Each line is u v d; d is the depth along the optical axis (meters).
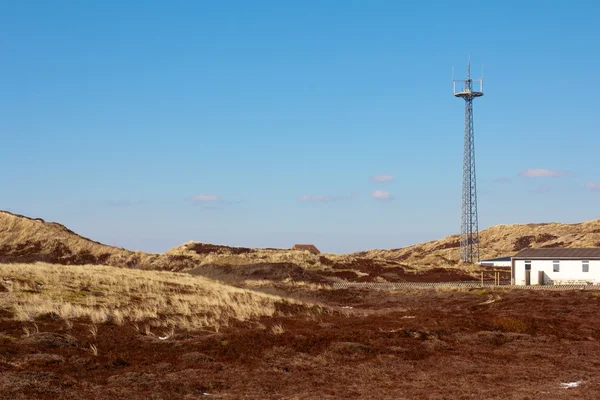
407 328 32.53
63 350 24.62
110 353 24.95
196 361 24.61
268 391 20.72
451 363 26.30
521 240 195.75
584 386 21.92
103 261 97.00
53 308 31.38
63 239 101.25
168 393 19.84
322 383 22.09
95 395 19.05
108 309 33.41
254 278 80.62
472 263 113.62
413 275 95.25
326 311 44.44
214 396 19.86
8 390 18.50
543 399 19.69
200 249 110.94
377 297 64.62
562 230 199.38
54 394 18.88
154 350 26.11
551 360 27.30
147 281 46.03
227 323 33.44
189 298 40.25
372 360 26.31
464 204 115.19
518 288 66.12
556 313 45.06
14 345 24.42
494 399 19.72
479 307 50.91
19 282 36.75
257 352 26.58
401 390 21.17
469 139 109.19
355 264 102.00
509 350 29.88
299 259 100.75
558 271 74.94
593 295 55.44
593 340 33.34
